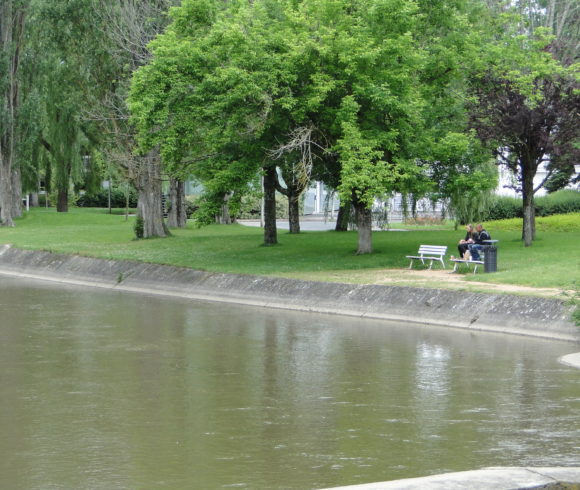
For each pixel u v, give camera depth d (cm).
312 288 3306
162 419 1585
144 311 3241
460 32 4103
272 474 1245
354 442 1420
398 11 3722
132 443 1420
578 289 2556
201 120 3806
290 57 3641
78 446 1402
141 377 1988
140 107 3709
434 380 1933
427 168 4047
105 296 3809
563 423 1538
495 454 1341
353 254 4238
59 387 1878
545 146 4150
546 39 4138
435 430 1493
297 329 2734
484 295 2784
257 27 3725
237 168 3875
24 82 7550
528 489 872
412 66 3781
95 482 1212
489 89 4209
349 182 3544
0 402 1731
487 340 2486
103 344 2470
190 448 1387
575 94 4159
